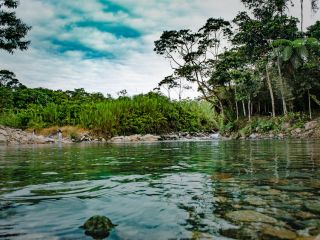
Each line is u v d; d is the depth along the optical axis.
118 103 30.08
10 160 6.93
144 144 16.36
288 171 4.34
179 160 6.45
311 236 1.79
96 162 6.29
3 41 27.77
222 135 32.09
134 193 3.07
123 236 1.81
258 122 29.64
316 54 32.41
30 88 53.19
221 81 40.53
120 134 28.27
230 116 40.78
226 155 7.49
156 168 5.10
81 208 2.49
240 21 36.31
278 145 11.91
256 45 35.84
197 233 1.86
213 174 4.24
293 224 2.01
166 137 26.67
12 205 2.59
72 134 27.22
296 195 2.85
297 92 33.31
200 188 3.27
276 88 35.81
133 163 6.00
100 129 27.84
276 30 33.53
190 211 2.37
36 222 2.11
